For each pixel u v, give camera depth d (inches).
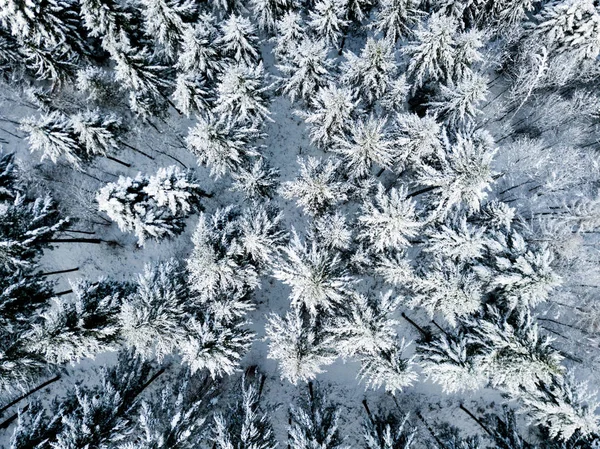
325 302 694.5
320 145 932.0
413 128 724.7
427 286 737.0
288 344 712.4
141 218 713.0
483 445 893.8
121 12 751.7
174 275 744.3
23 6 690.8
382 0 829.8
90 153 843.4
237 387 882.8
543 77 860.6
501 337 682.8
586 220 809.5
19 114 917.8
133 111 861.8
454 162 713.6
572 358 850.8
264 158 914.7
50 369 751.1
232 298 751.7
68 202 874.1
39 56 775.1
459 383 704.4
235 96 735.7
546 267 662.5
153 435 635.5
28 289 681.0
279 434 885.2
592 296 847.1
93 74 790.5
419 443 874.1
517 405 909.8
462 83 760.3
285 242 789.2
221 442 653.3
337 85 834.2
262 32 1016.2
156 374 866.1
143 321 650.8
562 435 693.9
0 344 629.9
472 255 713.6
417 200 911.7
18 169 840.3
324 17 824.3
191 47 746.2
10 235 662.5
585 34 797.2
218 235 708.0
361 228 814.5
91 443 611.5
